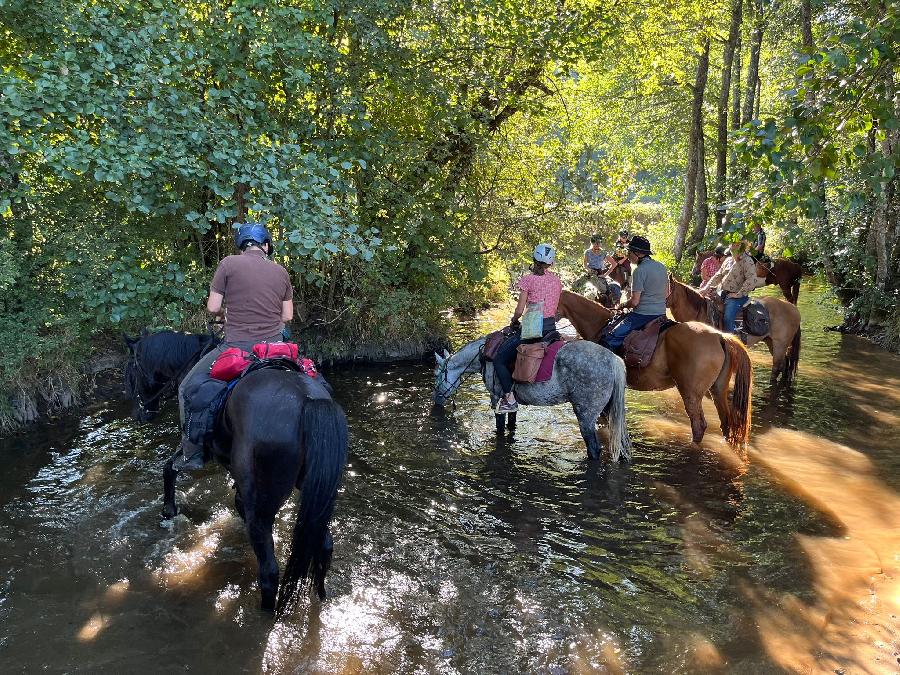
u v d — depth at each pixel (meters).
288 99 8.44
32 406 7.14
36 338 6.96
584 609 4.22
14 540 4.86
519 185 12.21
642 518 5.45
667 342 6.67
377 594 4.34
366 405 8.26
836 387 9.12
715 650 3.81
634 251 6.89
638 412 8.23
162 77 6.76
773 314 9.12
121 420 7.26
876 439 7.19
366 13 8.52
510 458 6.69
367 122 8.69
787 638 3.92
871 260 12.66
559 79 11.91
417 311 10.87
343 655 3.74
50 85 6.14
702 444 7.09
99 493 5.61
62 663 3.62
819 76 4.81
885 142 9.67
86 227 7.25
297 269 8.60
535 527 5.30
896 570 4.67
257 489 3.73
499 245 12.01
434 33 9.96
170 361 5.14
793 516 5.46
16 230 7.09
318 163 7.44
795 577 4.57
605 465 6.52
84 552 4.73
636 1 13.12
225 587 4.36
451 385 7.91
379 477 6.21
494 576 4.59
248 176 7.11
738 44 20.83
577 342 6.54
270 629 3.93
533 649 3.83
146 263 7.95
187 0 7.87
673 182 26.28
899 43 4.77
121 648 3.75
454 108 9.91
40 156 6.83
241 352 4.11
